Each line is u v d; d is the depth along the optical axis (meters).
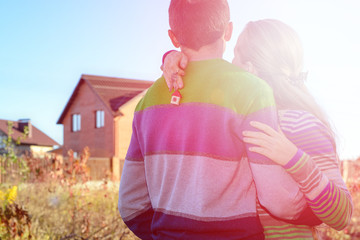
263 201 1.28
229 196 1.29
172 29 1.50
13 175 9.49
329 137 1.39
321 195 1.23
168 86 1.44
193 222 1.28
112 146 26.50
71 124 32.50
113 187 8.91
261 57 1.58
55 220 5.79
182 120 1.36
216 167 1.28
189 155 1.32
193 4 1.42
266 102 1.30
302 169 1.22
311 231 1.40
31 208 6.27
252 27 1.64
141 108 1.56
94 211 6.40
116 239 4.60
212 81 1.36
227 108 1.30
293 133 1.36
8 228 4.23
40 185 8.30
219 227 1.26
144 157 1.51
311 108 1.47
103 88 29.33
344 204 1.28
